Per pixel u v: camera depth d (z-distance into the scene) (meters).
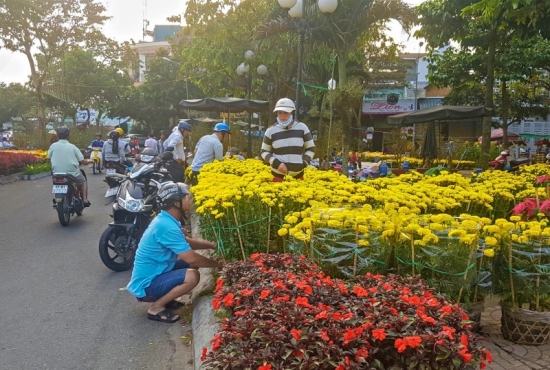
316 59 17.25
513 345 4.03
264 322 2.79
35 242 8.23
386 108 34.06
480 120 24.11
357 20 11.30
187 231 8.26
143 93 43.34
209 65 19.83
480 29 12.48
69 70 38.78
